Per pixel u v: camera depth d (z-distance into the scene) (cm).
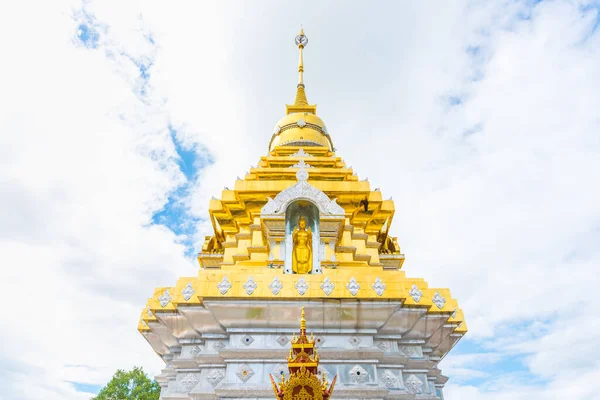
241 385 1272
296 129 2561
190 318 1404
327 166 2194
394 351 1401
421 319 1465
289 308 1366
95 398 4122
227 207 1902
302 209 1748
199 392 1303
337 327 1373
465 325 1555
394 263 2142
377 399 1262
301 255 1645
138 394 4144
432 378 1534
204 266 2161
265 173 2041
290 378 1014
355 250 1711
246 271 1471
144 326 1695
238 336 1362
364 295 1388
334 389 1256
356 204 1889
